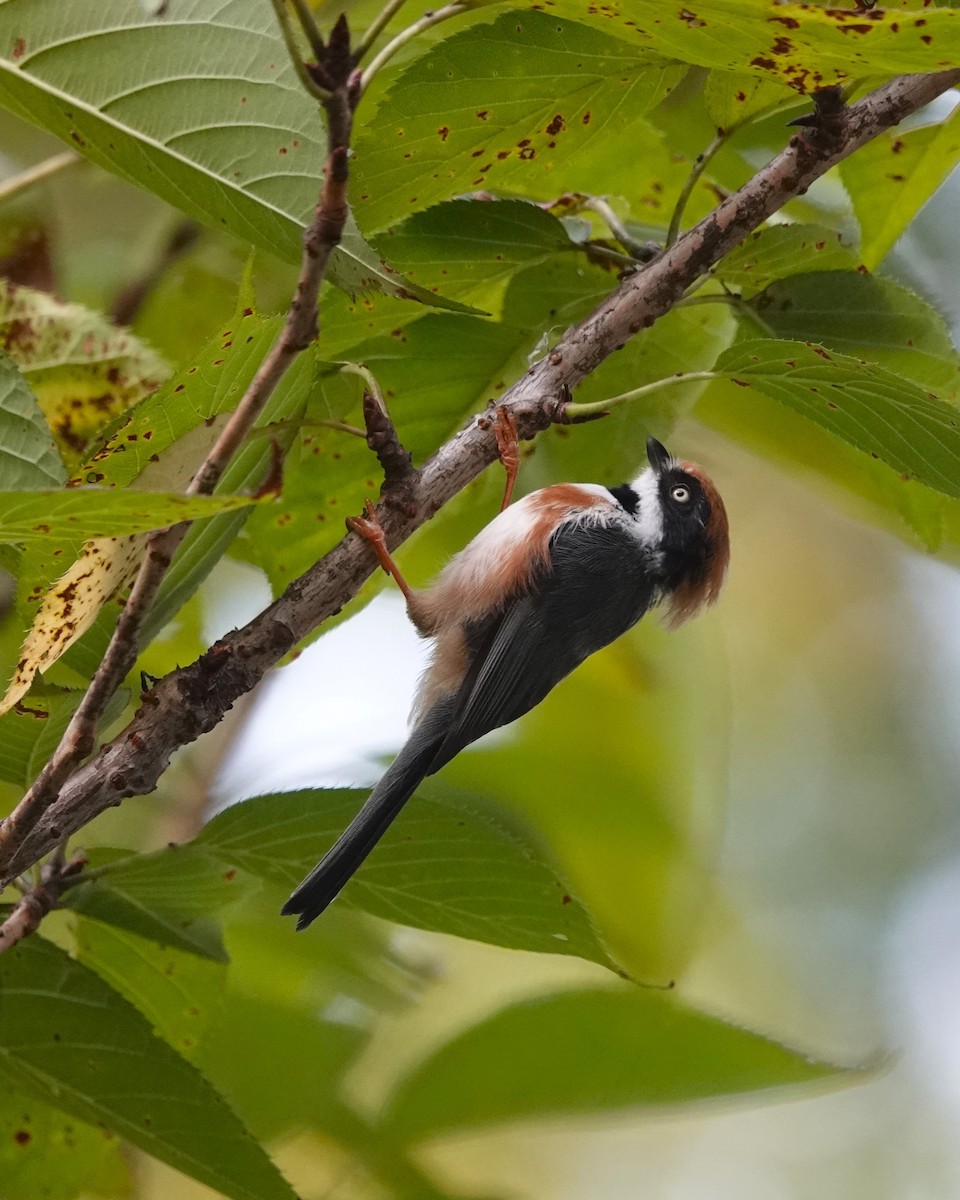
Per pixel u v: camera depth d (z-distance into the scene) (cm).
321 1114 866
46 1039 632
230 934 940
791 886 1666
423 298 600
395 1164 778
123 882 662
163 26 577
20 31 577
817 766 1725
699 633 1110
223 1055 884
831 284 775
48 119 607
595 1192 1463
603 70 675
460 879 685
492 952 1211
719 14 552
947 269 1110
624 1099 712
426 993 1054
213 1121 636
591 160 905
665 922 1078
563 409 682
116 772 571
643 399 909
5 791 941
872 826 1695
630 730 1110
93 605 554
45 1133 775
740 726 1739
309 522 848
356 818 668
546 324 821
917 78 693
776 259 771
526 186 911
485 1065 721
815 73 596
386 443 645
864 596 1766
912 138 776
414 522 652
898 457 695
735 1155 1540
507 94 682
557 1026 699
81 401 870
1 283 859
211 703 592
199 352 522
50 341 859
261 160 589
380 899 705
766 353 639
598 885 1085
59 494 421
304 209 591
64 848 639
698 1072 700
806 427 1058
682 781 1098
